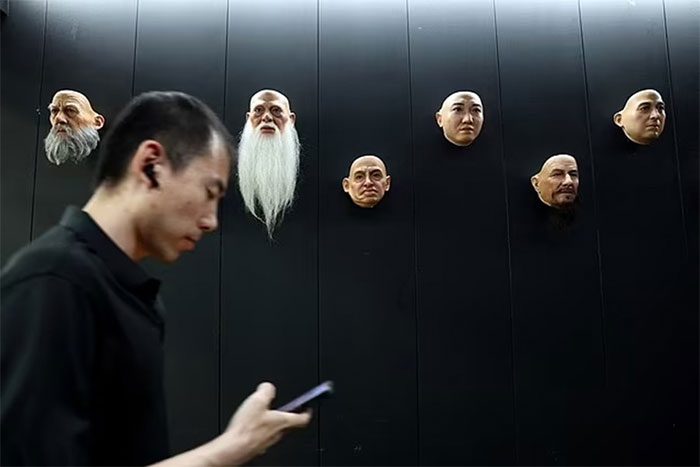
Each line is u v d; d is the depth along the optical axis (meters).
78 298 0.73
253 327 2.80
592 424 2.79
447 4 3.15
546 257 2.93
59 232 0.79
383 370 2.79
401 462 2.72
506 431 2.77
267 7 3.10
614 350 2.86
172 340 2.76
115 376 0.76
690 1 3.13
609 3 3.14
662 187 3.01
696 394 2.82
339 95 3.03
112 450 0.77
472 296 2.88
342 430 2.73
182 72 3.02
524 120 3.05
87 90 2.96
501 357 2.83
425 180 2.97
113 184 0.85
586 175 3.01
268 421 0.78
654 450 2.77
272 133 2.85
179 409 2.71
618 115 3.04
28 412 0.65
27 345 0.68
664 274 2.93
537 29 3.15
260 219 2.89
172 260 0.91
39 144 2.88
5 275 0.74
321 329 2.82
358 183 2.85
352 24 3.11
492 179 2.99
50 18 3.01
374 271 2.88
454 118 2.90
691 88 3.10
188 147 0.86
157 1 3.08
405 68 3.07
